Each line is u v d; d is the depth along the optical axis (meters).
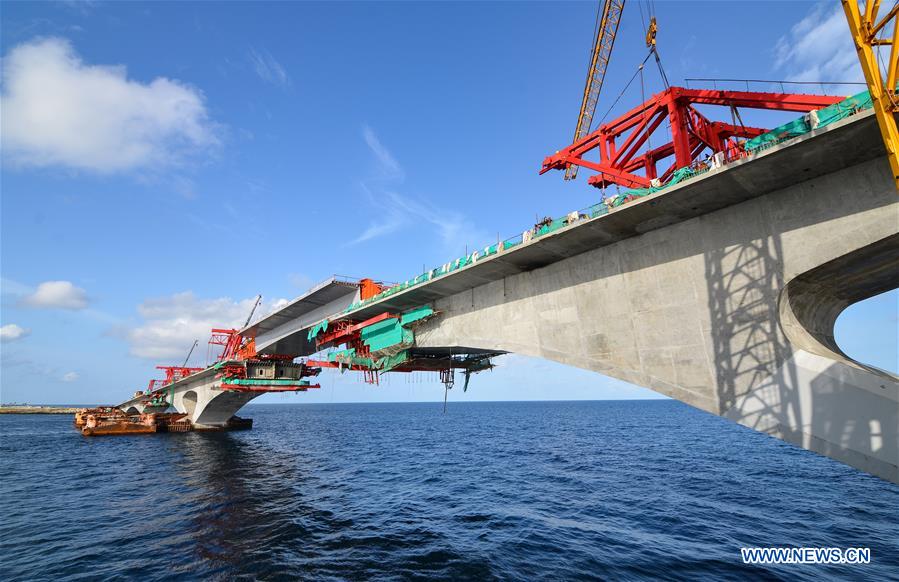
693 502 29.53
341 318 38.75
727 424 98.50
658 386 18.14
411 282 29.50
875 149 13.70
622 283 20.17
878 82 11.25
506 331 25.30
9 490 36.81
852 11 11.74
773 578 17.91
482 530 24.42
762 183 15.65
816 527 24.16
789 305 16.19
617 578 18.05
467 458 51.41
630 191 17.92
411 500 31.62
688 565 19.25
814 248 14.85
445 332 29.50
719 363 16.44
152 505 31.98
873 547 21.11
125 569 19.89
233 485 38.81
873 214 13.84
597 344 20.73
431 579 18.28
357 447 65.81
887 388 12.38
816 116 13.52
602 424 102.94
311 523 26.55
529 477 39.03
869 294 19.70
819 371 13.86
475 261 24.03
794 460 45.72
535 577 18.22
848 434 12.91
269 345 59.19
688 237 18.20
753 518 25.89
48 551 22.27
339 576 18.77
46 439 79.25
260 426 114.56
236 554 21.55
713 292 17.08
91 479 42.12
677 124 24.92
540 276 24.00
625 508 28.36
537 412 181.75
